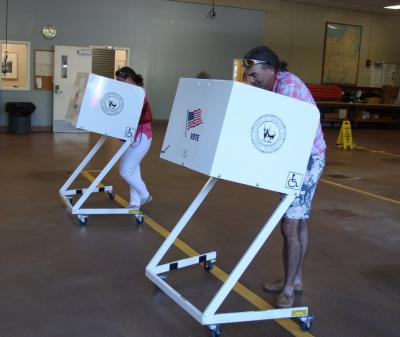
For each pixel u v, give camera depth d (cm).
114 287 323
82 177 657
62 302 298
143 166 759
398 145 1182
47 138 1028
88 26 1163
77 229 437
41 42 1121
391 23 1598
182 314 290
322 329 282
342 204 585
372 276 365
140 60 1241
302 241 305
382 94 1583
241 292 324
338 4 1450
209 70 1325
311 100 277
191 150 264
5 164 720
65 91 1128
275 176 259
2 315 279
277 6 1384
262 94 246
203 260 348
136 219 465
